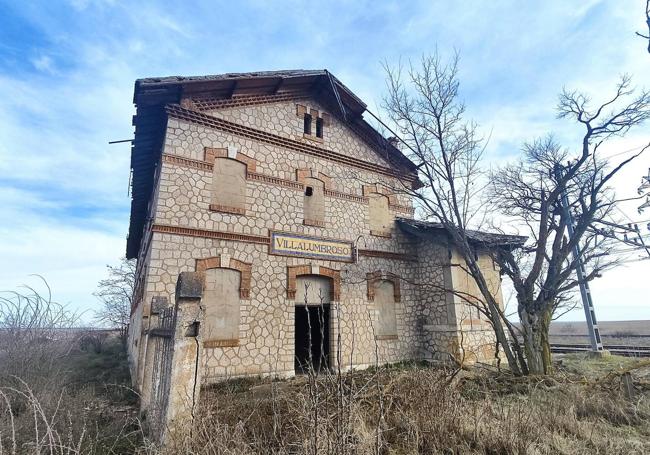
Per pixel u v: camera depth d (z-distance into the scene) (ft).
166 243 36.04
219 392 27.81
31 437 16.26
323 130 52.08
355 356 46.47
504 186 50.03
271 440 15.78
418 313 54.44
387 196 56.59
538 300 40.42
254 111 45.52
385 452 16.80
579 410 23.21
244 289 39.50
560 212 44.09
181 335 17.35
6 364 26.53
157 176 43.24
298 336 56.85
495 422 18.86
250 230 41.50
